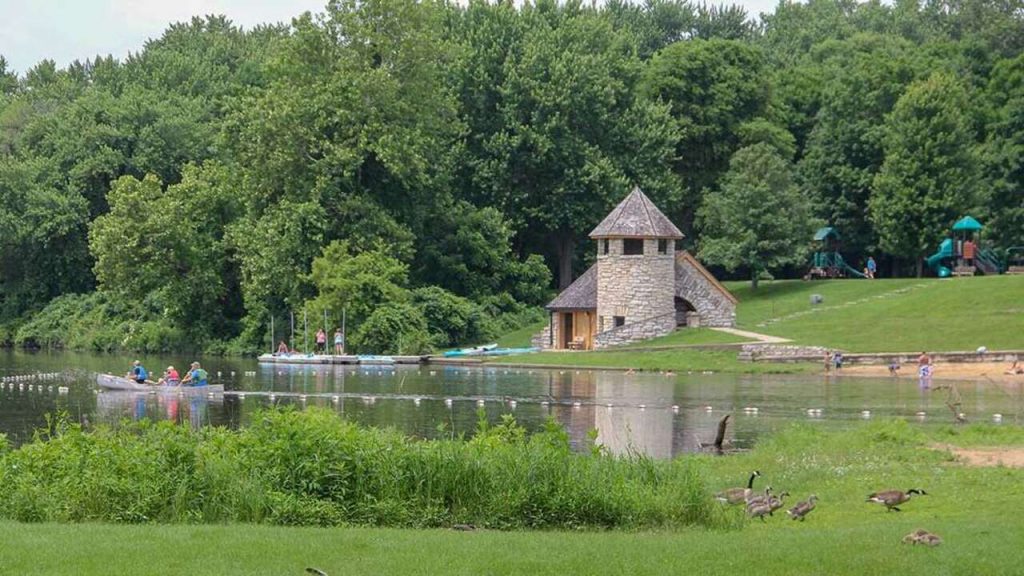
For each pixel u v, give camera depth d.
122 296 156.75
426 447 39.62
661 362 113.12
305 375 111.50
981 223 163.25
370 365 125.81
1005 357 104.25
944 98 157.38
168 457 38.44
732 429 67.81
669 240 131.75
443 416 74.94
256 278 142.12
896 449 54.81
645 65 180.88
